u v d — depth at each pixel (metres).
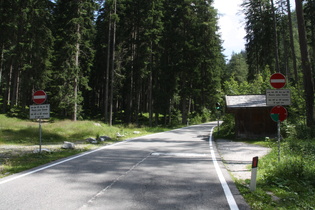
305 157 8.80
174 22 40.47
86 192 5.30
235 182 6.23
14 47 31.73
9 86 38.12
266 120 16.69
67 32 28.31
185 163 8.63
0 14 31.38
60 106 28.69
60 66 28.89
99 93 52.09
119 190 5.47
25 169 7.59
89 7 28.84
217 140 16.52
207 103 50.84
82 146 13.20
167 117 44.94
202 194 5.25
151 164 8.43
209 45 42.72
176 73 39.84
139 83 38.31
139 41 35.12
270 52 34.09
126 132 22.16
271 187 5.84
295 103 17.05
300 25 15.30
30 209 4.29
